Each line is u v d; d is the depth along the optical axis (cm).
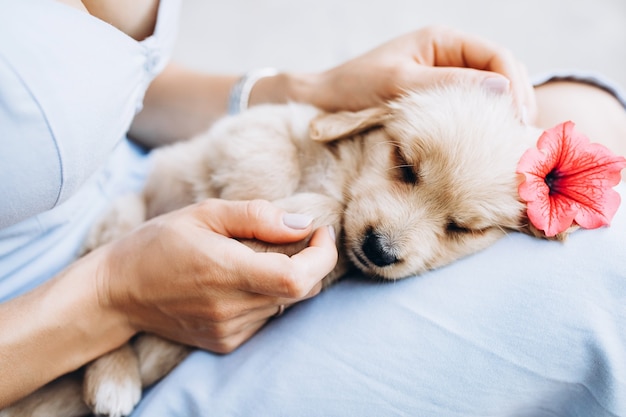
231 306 39
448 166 45
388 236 44
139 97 45
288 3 83
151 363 45
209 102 59
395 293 41
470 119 46
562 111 50
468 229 46
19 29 34
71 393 44
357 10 82
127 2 44
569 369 37
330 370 39
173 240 39
